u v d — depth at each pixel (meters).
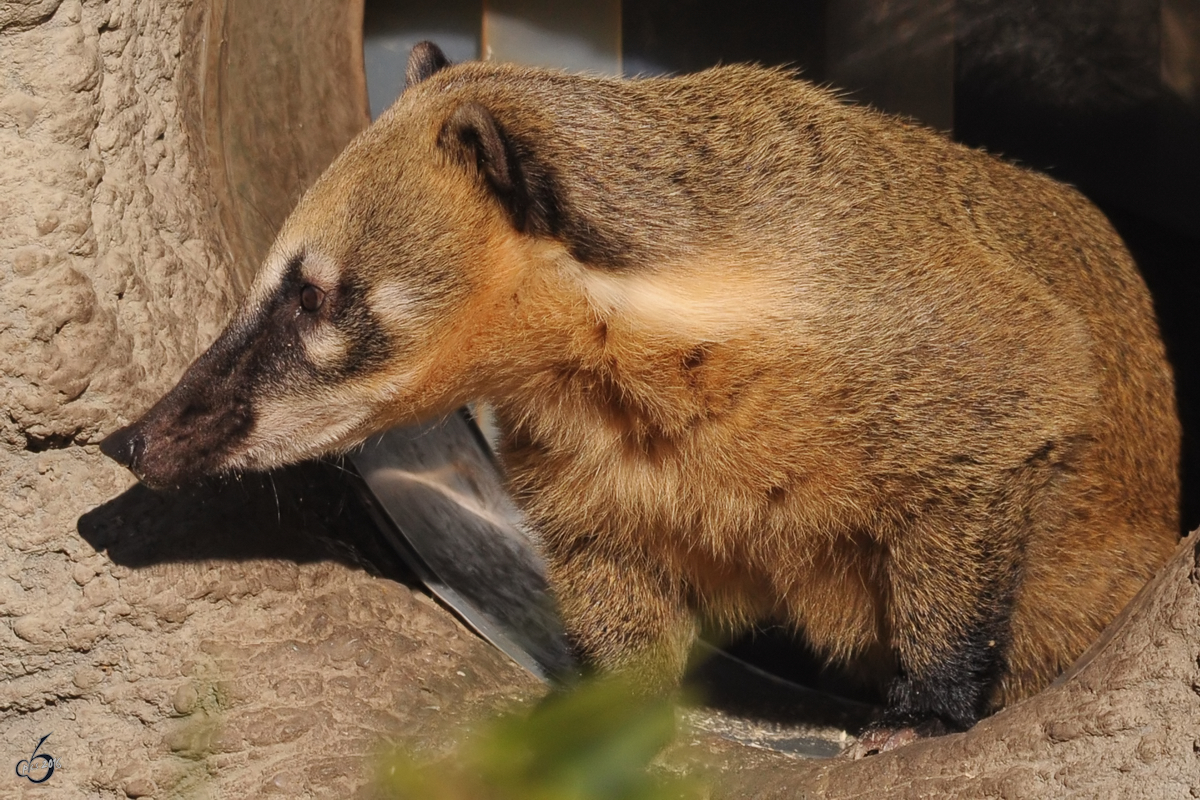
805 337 7.30
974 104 14.75
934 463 7.50
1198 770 5.69
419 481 9.76
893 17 14.66
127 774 7.72
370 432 7.77
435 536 9.62
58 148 7.97
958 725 7.90
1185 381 9.68
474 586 9.64
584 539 8.29
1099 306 9.06
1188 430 9.62
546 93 7.68
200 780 7.57
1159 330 9.57
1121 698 6.09
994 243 8.47
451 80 7.97
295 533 9.00
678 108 7.82
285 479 9.16
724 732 9.39
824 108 8.35
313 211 7.46
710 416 7.44
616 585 8.38
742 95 8.11
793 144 7.93
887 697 8.89
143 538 8.17
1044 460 7.79
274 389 7.50
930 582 7.78
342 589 8.88
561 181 7.23
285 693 7.99
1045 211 9.38
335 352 7.42
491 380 7.66
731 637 10.21
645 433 7.65
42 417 7.85
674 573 8.36
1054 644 8.95
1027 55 14.40
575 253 7.22
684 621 8.69
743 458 7.53
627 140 7.50
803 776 7.01
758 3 14.65
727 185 7.55
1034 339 7.80
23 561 7.92
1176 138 13.96
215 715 7.79
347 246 7.31
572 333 7.37
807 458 7.48
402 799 5.18
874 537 7.80
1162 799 5.70
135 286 8.40
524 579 10.09
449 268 7.30
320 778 7.41
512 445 8.25
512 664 9.08
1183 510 9.57
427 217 7.30
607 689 4.50
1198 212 13.87
